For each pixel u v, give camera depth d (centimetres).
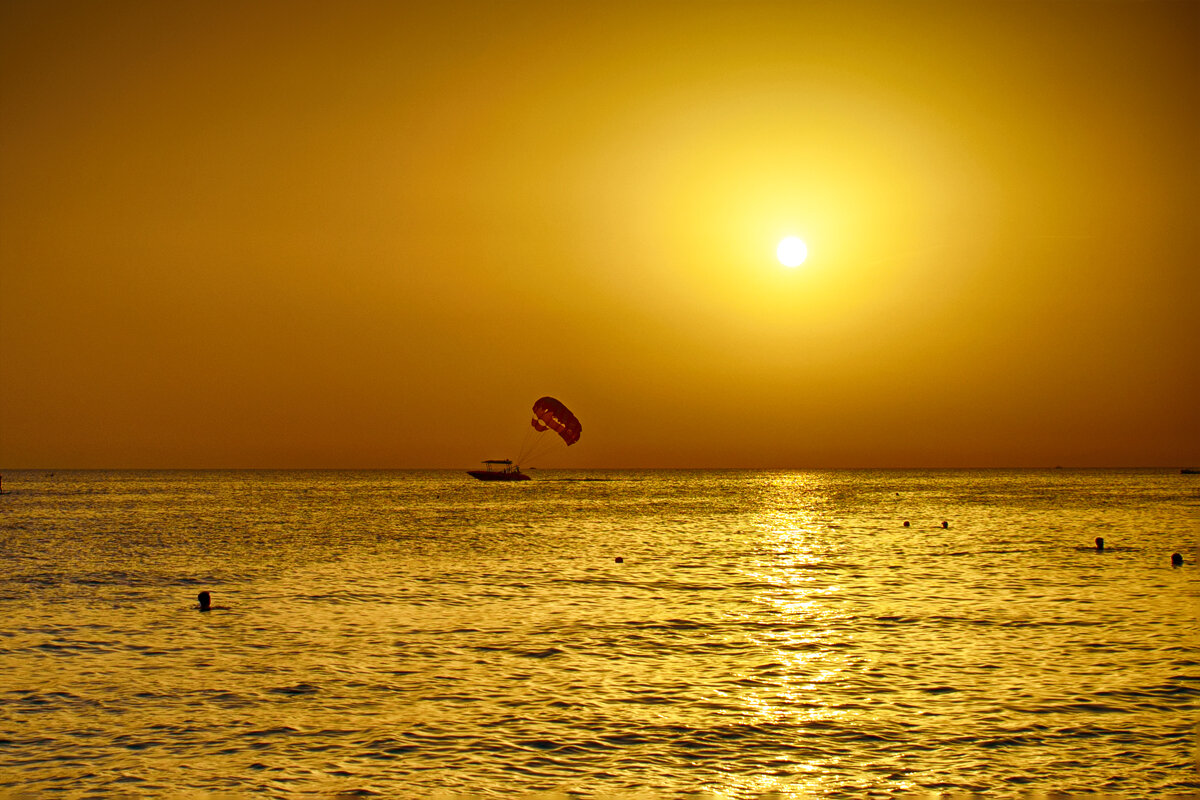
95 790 1808
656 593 4125
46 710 2300
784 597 3991
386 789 1806
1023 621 3356
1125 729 2106
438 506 12188
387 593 4144
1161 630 3172
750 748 2008
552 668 2689
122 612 3703
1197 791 1778
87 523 9050
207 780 1852
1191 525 8144
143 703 2350
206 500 14275
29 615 3647
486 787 1812
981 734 2081
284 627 3334
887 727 2134
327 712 2270
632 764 1925
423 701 2355
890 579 4566
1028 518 9206
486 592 4166
